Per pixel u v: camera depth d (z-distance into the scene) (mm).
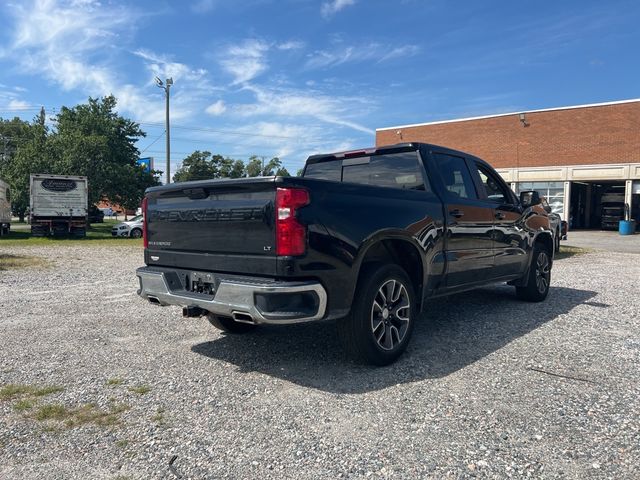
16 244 20172
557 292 7816
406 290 4477
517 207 6301
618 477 2553
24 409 3443
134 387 3846
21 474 2639
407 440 2963
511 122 35531
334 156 5781
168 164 27062
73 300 7441
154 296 4531
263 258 3693
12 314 6445
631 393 3643
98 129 38000
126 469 2684
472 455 2785
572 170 33281
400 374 4086
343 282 3857
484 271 5684
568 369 4160
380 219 4184
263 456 2799
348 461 2736
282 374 4121
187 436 3045
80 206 25531
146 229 4840
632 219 32250
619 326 5578
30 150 34719
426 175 5004
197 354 4684
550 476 2566
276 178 3592
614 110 31609
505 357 4492
